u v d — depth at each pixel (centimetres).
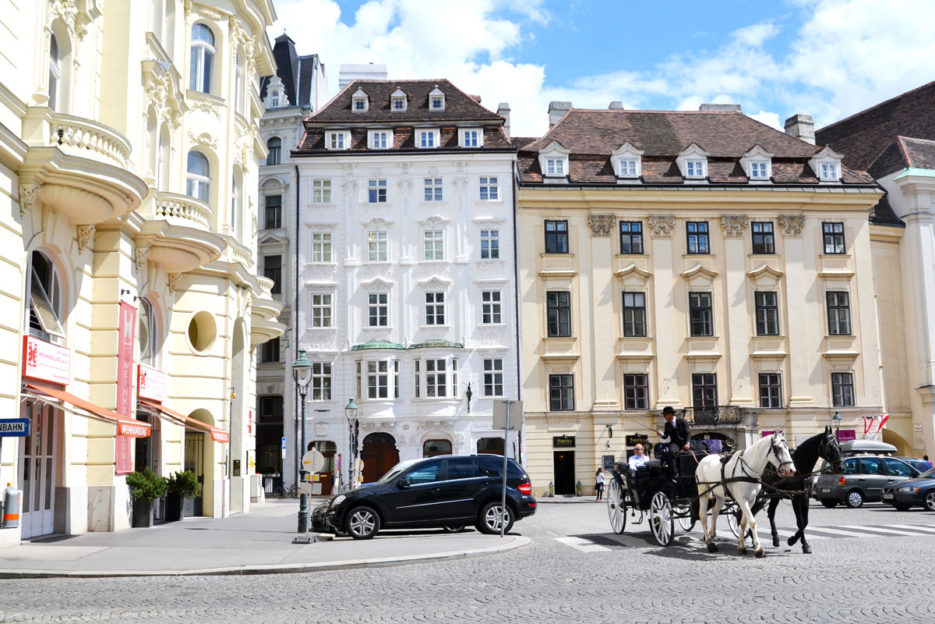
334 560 1543
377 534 2148
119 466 2173
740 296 5072
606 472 4844
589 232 5041
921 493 2986
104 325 2161
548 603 1109
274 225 5244
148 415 2591
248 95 3159
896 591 1143
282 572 1465
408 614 1048
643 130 5462
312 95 5703
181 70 2711
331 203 4975
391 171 4988
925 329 5294
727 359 5028
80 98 2066
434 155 4975
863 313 5153
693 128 5531
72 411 1809
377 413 4772
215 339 2784
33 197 1786
